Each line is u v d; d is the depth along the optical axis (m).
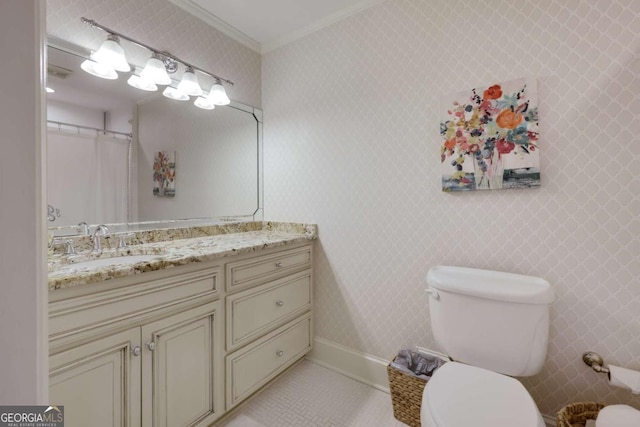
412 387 1.40
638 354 1.14
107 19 1.46
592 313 1.22
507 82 1.35
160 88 1.69
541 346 1.13
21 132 0.45
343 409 1.55
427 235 1.59
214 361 1.34
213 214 1.98
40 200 0.47
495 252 1.41
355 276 1.84
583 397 1.24
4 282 0.44
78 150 1.40
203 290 1.29
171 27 1.71
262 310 1.60
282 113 2.15
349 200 1.85
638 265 1.13
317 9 1.82
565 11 1.24
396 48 1.66
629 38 1.13
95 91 1.44
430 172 1.57
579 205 1.23
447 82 1.50
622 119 1.15
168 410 1.16
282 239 1.75
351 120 1.83
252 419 1.47
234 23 1.95
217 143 2.00
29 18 0.46
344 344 1.90
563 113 1.25
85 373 0.93
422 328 1.62
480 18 1.42
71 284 0.87
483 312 1.19
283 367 1.75
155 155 1.68
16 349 0.46
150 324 1.10
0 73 0.44
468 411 0.88
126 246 1.50
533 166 1.30
